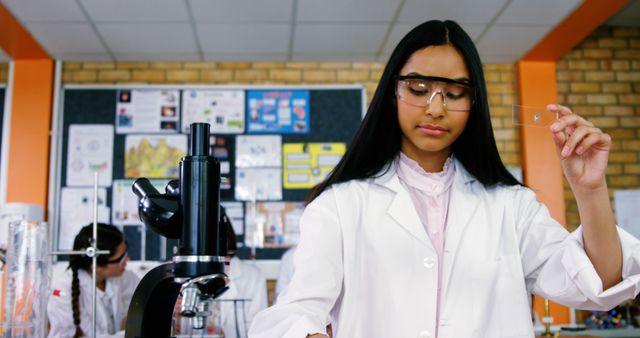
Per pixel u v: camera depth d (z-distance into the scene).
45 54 4.71
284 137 4.85
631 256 0.95
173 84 4.91
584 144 0.92
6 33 4.29
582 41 5.04
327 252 1.09
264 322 0.99
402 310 1.08
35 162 4.70
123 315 3.73
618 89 4.99
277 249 4.71
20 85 4.79
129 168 4.76
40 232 1.70
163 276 0.94
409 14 4.01
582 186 0.95
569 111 1.00
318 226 1.12
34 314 1.66
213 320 2.72
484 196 1.21
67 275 3.34
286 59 4.90
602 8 3.89
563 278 1.06
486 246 1.15
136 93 4.86
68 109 4.83
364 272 1.12
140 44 4.54
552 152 4.80
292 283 1.05
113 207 4.71
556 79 4.98
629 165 4.89
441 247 1.17
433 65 1.07
